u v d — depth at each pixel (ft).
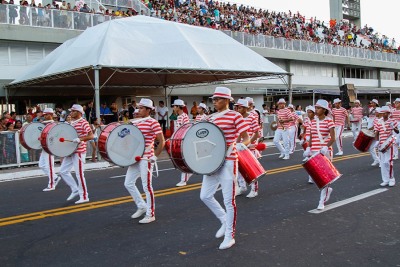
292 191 28.17
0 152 42.52
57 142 26.21
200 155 17.02
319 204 23.07
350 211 22.54
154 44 52.75
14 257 16.94
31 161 44.86
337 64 127.95
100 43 49.78
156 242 18.22
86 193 26.73
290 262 15.53
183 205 24.91
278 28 117.91
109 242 18.48
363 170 35.88
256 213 22.72
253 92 99.91
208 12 107.45
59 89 69.26
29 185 34.50
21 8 66.54
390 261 15.46
